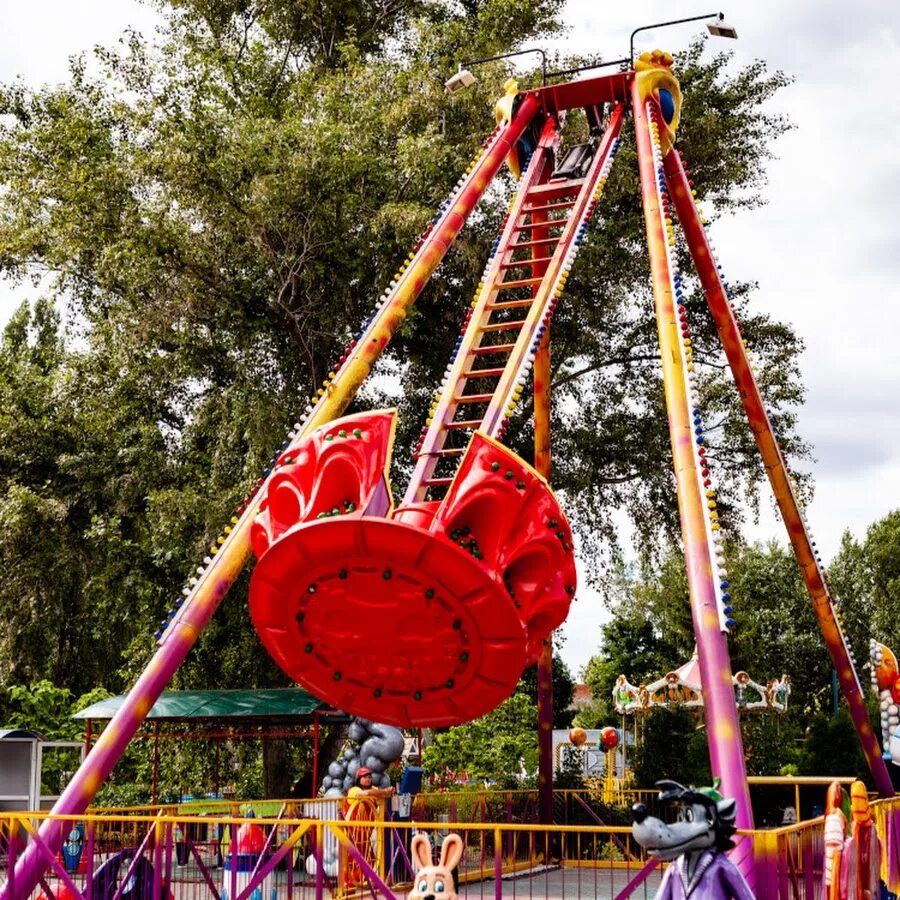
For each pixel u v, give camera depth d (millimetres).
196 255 25172
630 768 27734
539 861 19359
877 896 11375
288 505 11062
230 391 25656
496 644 10750
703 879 7668
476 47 28688
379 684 11641
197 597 12336
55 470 27734
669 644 57500
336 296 26156
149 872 11609
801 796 23844
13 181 25750
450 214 15766
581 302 28125
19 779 22844
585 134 27344
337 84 27391
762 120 30219
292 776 29469
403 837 16125
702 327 30625
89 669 36438
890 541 57969
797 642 54000
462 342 14023
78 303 28109
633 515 30531
